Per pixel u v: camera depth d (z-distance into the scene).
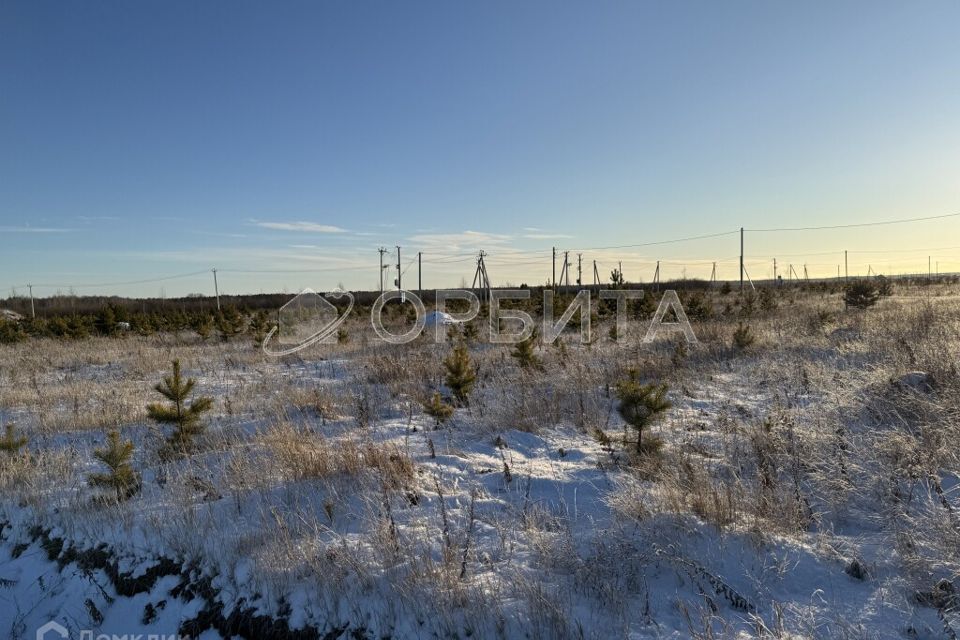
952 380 6.53
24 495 5.68
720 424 6.69
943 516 3.70
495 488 5.37
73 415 8.92
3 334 22.47
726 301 27.98
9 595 4.45
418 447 6.70
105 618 4.07
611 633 3.07
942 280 44.53
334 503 4.97
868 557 3.60
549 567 3.78
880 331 11.50
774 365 9.69
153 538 4.61
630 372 6.12
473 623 3.23
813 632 2.95
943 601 3.09
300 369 13.68
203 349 18.50
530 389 9.01
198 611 3.90
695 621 3.14
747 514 4.21
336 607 3.54
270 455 6.25
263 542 4.38
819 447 5.25
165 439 7.14
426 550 3.93
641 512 4.31
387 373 11.45
